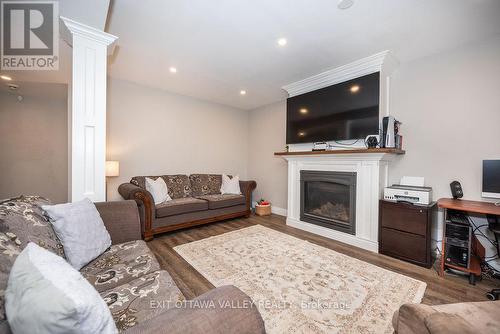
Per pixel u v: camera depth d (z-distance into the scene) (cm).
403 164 277
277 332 133
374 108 264
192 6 179
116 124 343
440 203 204
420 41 229
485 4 173
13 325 53
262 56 265
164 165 395
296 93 361
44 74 285
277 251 250
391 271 208
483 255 221
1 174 362
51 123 398
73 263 120
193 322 59
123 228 166
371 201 262
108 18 195
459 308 88
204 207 340
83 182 186
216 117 469
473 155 229
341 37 223
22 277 61
